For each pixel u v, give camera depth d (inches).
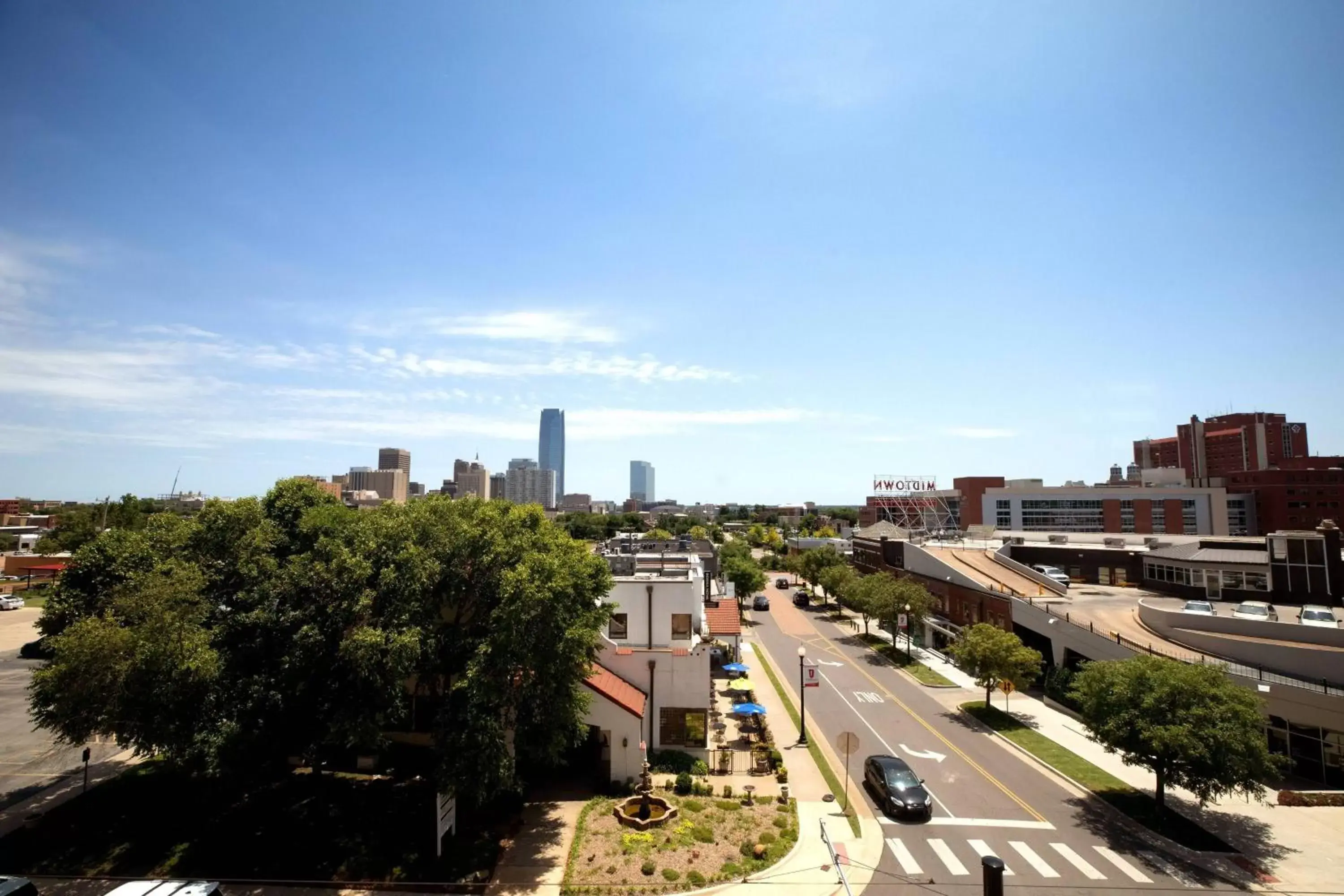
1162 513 4055.1
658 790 1003.3
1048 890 754.2
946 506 4982.8
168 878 736.3
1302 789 1088.2
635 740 1028.5
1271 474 3981.3
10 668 1721.2
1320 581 1808.6
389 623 800.3
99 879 732.7
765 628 2628.0
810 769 1143.0
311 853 785.6
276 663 822.5
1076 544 2965.1
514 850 807.7
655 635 1269.7
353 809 896.3
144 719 765.3
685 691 1167.6
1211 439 5408.5
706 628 1539.1
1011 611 1881.2
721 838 844.6
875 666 1983.3
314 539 955.3
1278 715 1159.6
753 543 7047.2
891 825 928.3
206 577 868.0
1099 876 786.8
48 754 1114.1
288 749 843.4
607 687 1071.0
